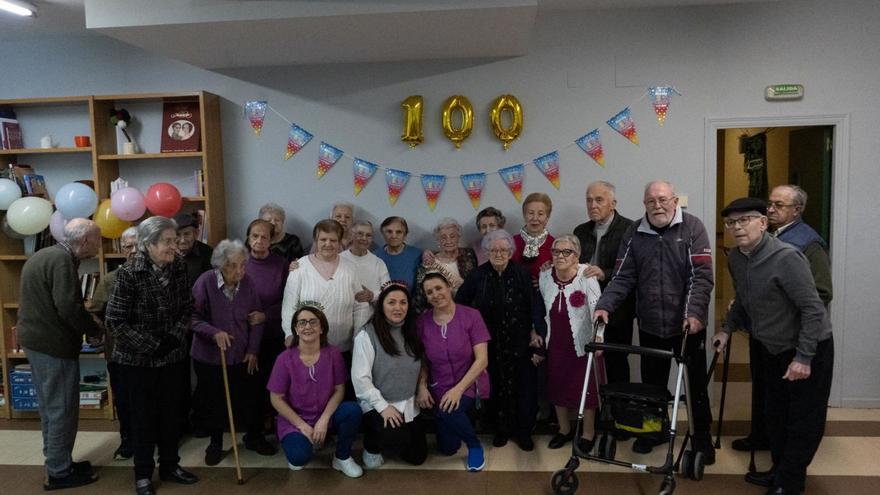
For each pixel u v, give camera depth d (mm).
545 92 3803
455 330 3006
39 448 3400
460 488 2805
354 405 2949
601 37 3748
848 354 3713
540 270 3289
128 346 2656
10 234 3871
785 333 2500
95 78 4059
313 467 3068
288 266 3482
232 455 3230
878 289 3664
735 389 4121
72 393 2900
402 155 3939
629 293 3135
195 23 3016
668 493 2457
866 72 3580
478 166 3893
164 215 3725
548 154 3824
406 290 2957
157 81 4031
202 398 3109
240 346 3090
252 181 4035
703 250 2885
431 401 2994
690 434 2754
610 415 2730
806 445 2479
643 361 3084
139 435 2750
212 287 3045
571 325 3092
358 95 3938
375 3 2914
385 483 2871
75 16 3639
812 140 3996
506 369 3203
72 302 2754
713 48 3680
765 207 2461
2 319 3836
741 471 2904
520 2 2846
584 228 3494
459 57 3830
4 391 3873
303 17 2953
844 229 3660
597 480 2850
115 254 3797
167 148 3854
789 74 3639
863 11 3551
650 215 2922
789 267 2395
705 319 2840
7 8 3381
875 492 2674
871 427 3412
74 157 4098
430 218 3951
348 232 3686
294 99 3977
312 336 2850
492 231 3230
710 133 3713
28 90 4117
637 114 3760
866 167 3623
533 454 3156
